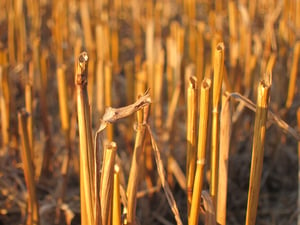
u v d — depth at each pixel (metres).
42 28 0.89
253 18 0.76
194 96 0.26
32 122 0.40
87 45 0.75
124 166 0.50
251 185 0.27
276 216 0.48
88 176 0.25
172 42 0.55
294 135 0.30
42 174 0.50
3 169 0.48
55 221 0.44
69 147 0.45
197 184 0.27
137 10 0.93
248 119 0.55
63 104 0.44
